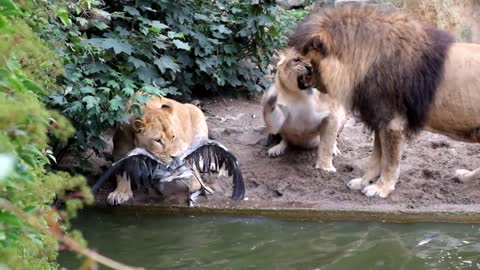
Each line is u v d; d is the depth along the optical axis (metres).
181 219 6.70
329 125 7.36
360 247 6.00
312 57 6.46
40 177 2.93
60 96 6.61
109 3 8.27
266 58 9.87
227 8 9.62
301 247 6.02
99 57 7.33
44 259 3.04
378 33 6.37
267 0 9.41
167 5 8.67
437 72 6.43
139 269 1.84
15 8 2.11
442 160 7.67
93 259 1.83
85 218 6.70
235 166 6.77
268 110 7.45
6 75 2.13
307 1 11.33
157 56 8.66
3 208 1.85
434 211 6.47
